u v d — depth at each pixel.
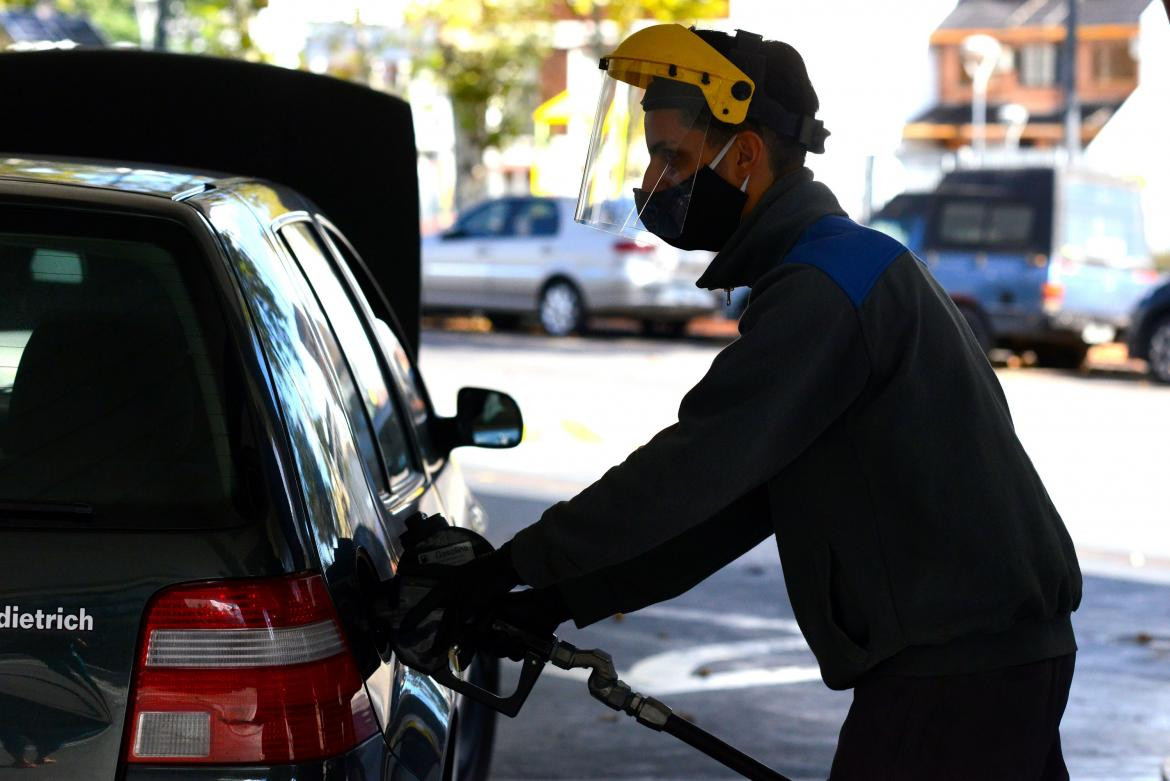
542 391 16.86
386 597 2.80
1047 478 12.42
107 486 2.54
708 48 2.87
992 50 37.09
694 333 25.55
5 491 2.53
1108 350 23.91
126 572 2.47
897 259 2.68
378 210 5.62
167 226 2.74
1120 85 60.03
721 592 8.64
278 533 2.54
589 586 2.98
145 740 2.44
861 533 2.65
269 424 2.62
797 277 2.65
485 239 24.78
